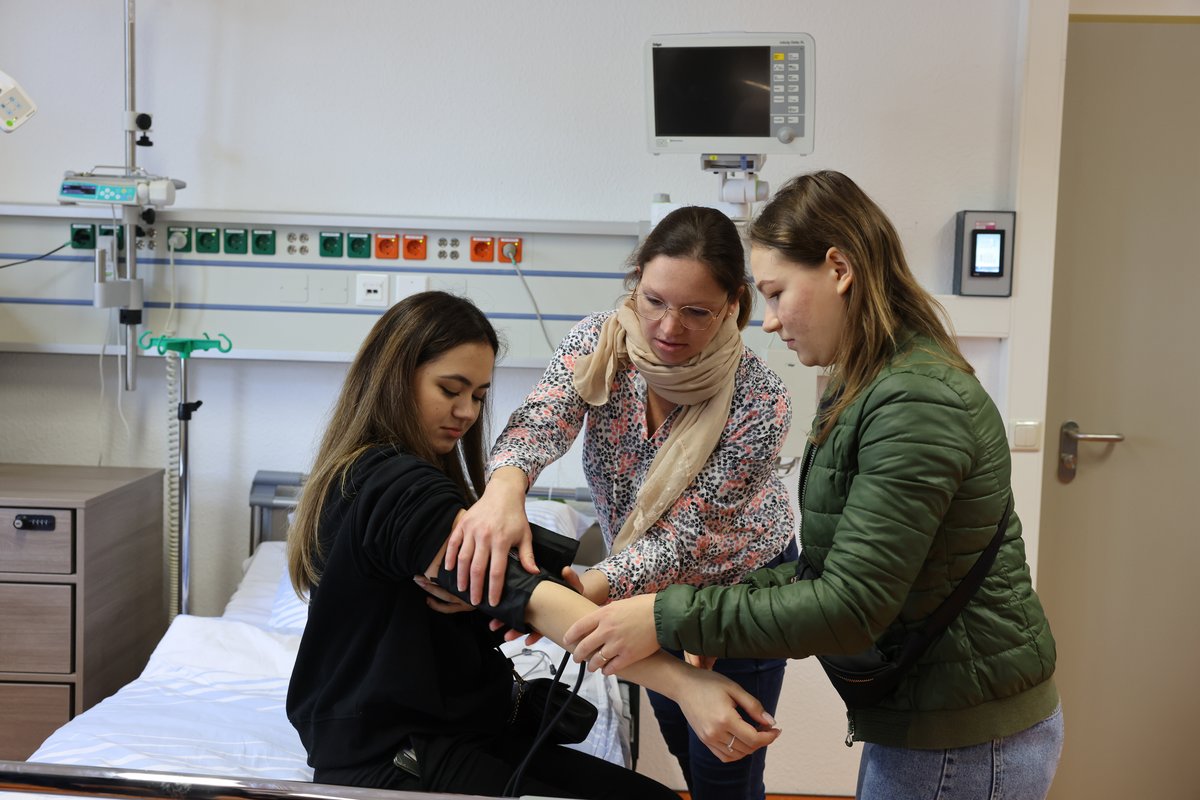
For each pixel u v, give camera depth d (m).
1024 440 2.95
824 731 3.04
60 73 2.92
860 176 2.98
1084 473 3.11
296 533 1.48
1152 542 3.12
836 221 1.25
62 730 1.83
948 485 1.17
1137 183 3.02
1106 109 3.00
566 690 1.56
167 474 2.94
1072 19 2.98
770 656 1.20
